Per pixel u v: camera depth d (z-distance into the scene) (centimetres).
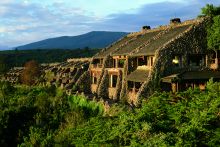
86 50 15300
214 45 4225
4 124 3834
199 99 2497
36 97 4759
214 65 4388
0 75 9931
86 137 2483
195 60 4422
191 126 2030
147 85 4159
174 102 2698
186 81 4050
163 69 4234
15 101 4706
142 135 2078
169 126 2223
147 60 4616
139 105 3834
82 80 6391
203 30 4400
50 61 13688
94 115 3912
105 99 5112
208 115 2130
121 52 5497
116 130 2239
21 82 8231
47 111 4244
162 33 5056
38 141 3117
